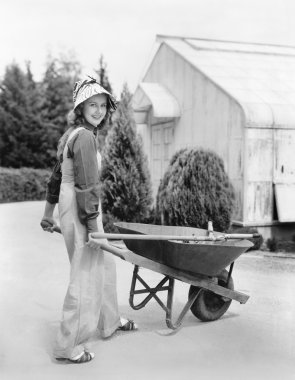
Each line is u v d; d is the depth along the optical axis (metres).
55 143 27.14
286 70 11.23
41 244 8.50
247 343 3.74
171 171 8.28
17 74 27.98
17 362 3.33
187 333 3.95
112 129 9.30
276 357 3.46
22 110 26.48
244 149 8.74
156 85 12.40
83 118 3.56
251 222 8.78
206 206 7.85
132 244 4.14
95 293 3.43
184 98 11.20
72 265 3.39
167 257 3.79
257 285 5.64
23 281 5.69
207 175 7.87
